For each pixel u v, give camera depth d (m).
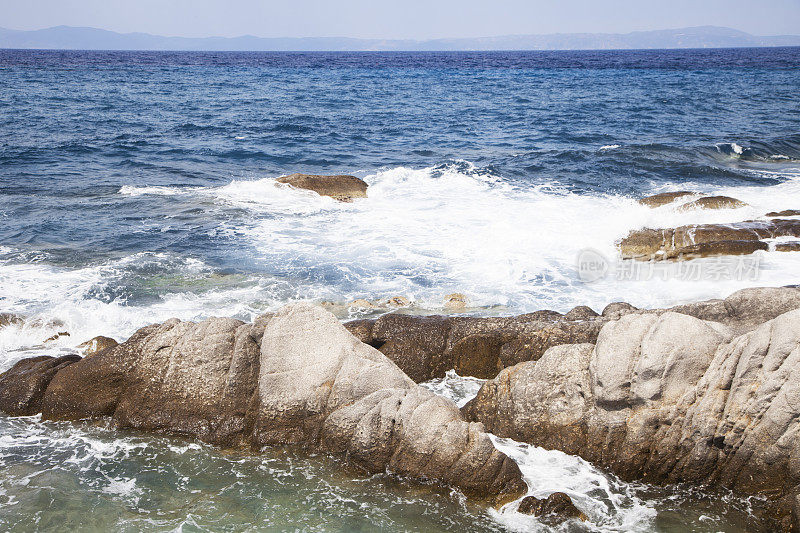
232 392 8.44
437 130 33.97
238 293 12.58
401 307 11.96
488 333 9.61
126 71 88.25
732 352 7.18
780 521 6.72
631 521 6.86
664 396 7.31
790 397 6.75
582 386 7.75
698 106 42.97
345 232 16.31
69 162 23.72
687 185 20.84
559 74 88.62
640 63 125.12
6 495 7.20
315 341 8.33
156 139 29.02
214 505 7.12
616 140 29.86
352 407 7.77
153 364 8.66
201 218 17.42
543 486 7.31
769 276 12.95
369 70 105.19
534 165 23.80
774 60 130.75
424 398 7.80
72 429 8.51
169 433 8.39
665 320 7.58
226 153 26.22
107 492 7.30
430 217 17.44
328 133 32.28
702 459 7.21
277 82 71.06
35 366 9.27
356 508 7.10
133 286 12.83
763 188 20.22
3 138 27.34
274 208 18.38
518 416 7.99
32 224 16.45
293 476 7.62
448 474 7.32
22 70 82.56
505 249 14.94
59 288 12.55
